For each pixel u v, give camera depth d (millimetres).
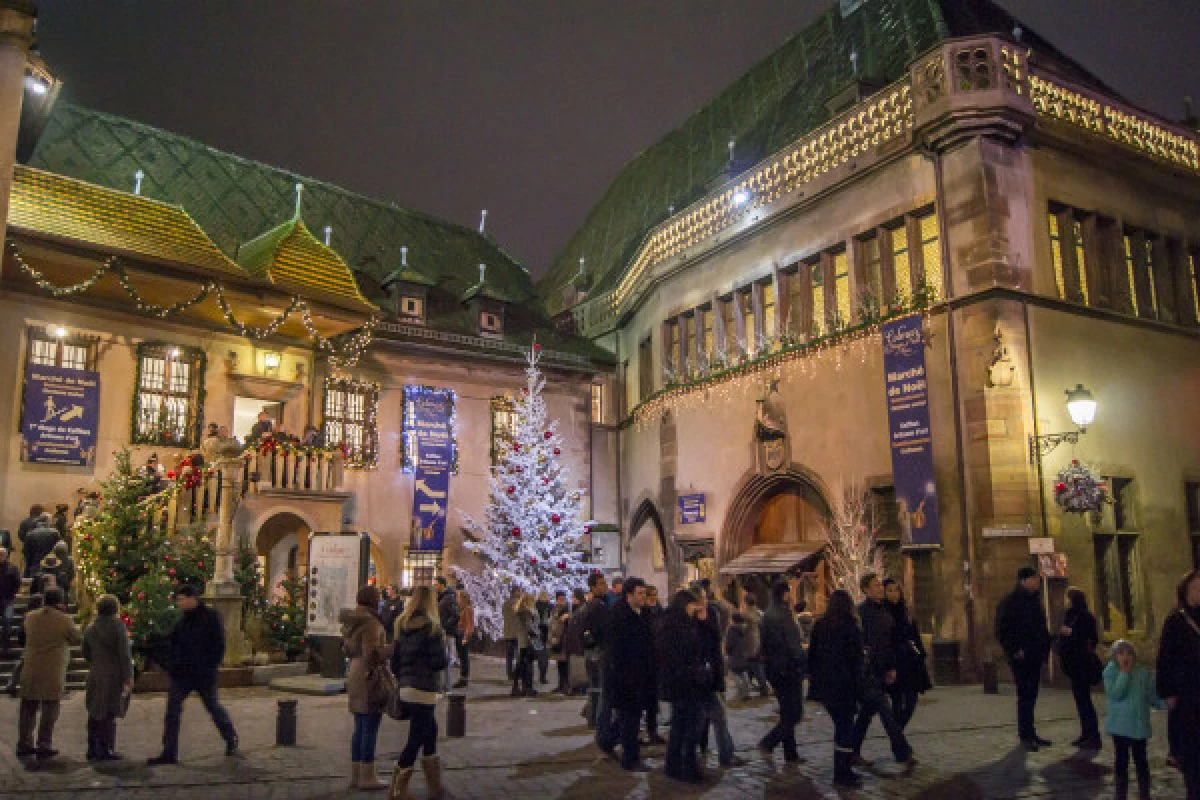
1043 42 24047
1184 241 20531
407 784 7289
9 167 10883
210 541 17422
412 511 23844
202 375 20219
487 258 31250
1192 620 6695
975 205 16859
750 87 29969
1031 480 15938
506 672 17812
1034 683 9734
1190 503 19094
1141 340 18828
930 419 17109
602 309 30328
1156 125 20281
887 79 21516
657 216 31422
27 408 17891
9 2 11109
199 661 9234
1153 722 11406
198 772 8539
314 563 15500
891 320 17891
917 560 17219
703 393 23172
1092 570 16484
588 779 8312
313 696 14164
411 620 7586
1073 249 18172
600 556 27016
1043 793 7816
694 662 8336
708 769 8734
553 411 27484
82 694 13508
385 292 26234
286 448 19328
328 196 28359
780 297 21312
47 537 15750
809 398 19906
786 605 9422
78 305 18922
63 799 7555
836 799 7621
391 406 24375
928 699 13625
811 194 20406
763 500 21578
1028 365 16453
